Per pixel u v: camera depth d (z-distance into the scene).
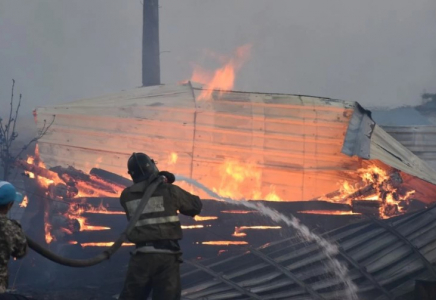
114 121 25.95
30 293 19.67
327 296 19.58
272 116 26.75
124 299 9.70
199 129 26.30
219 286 19.56
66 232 22.06
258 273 20.36
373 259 21.05
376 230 22.25
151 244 9.79
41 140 25.47
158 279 9.82
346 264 20.80
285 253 21.23
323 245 21.36
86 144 25.55
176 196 10.09
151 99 26.75
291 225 22.78
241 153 26.30
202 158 26.06
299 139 26.64
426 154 30.25
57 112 25.91
